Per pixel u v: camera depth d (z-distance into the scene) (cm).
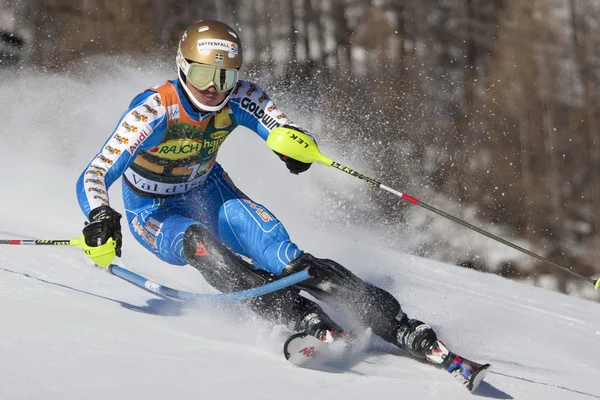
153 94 1259
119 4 5906
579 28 7188
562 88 6925
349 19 7056
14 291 1200
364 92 6550
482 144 6525
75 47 5541
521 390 1172
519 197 6300
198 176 1373
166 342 1070
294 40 6819
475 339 1580
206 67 1234
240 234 1321
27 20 5562
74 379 859
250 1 6944
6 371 851
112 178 1209
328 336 1155
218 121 1331
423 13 7175
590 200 6359
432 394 1046
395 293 1908
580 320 2116
